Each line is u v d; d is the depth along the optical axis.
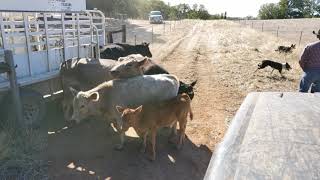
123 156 6.45
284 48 21.27
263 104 2.55
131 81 6.77
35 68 7.48
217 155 1.93
